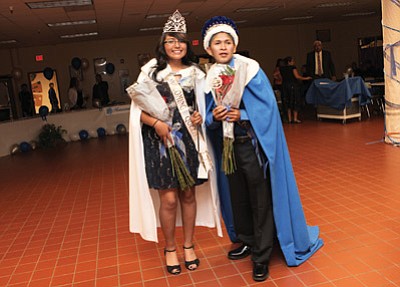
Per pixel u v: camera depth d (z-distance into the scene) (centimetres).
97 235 388
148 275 295
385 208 370
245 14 1295
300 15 1467
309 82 1307
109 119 1211
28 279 310
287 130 911
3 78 1538
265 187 270
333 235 325
